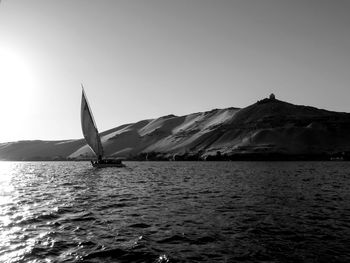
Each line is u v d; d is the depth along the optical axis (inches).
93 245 678.5
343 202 1255.5
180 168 4877.0
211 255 613.9
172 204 1221.1
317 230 792.3
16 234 770.8
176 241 705.6
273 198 1365.7
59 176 3129.9
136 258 599.8
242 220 911.0
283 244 677.9
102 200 1353.3
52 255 614.5
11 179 2768.2
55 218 962.7
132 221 910.4
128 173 3545.8
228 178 2632.9
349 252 622.2
